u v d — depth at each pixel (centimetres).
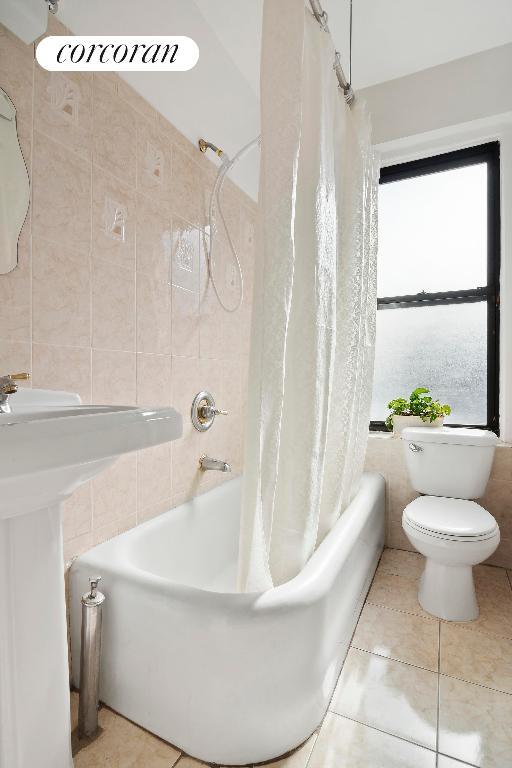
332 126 126
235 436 196
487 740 98
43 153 102
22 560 70
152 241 139
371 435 226
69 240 109
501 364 202
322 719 104
